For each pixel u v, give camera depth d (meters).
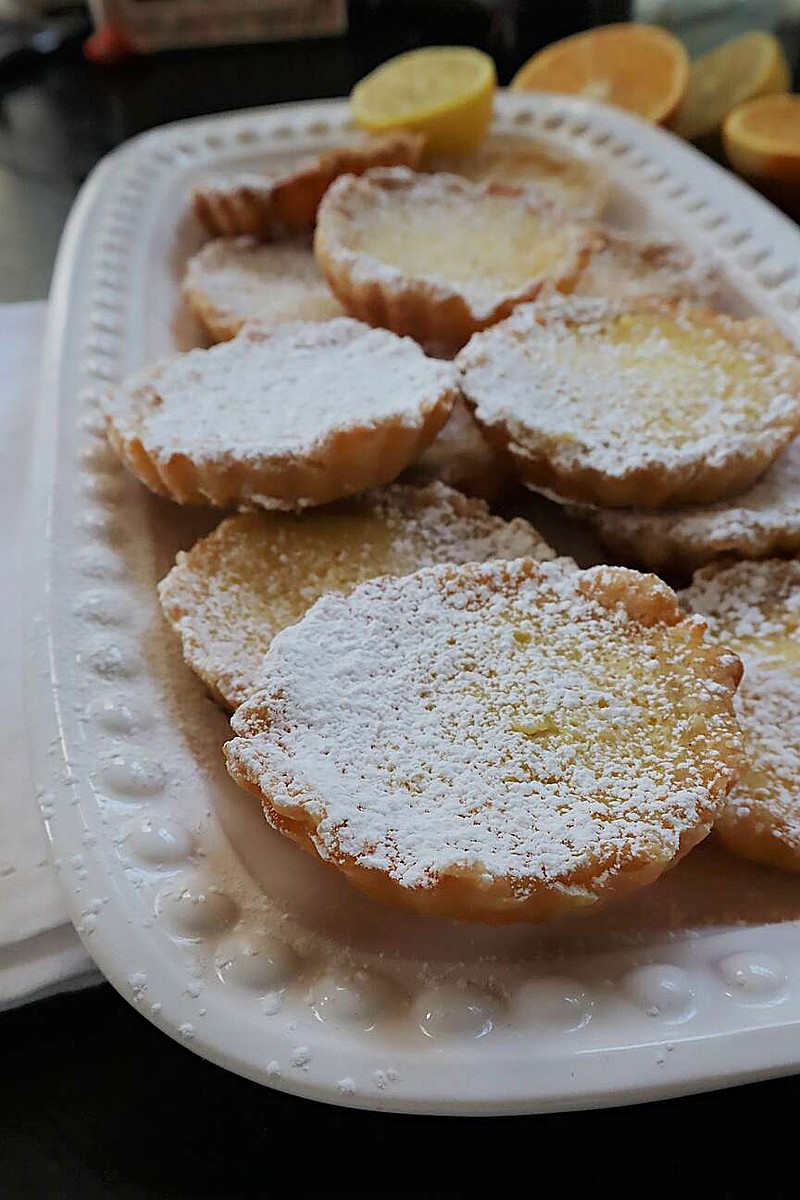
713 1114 0.30
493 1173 0.30
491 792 0.30
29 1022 0.31
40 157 0.59
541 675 0.32
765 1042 0.29
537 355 0.39
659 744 0.31
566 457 0.37
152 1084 0.31
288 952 0.30
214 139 0.52
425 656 0.32
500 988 0.30
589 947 0.31
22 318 0.47
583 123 0.51
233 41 0.65
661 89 0.56
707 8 0.64
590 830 0.30
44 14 0.68
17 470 0.42
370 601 0.33
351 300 0.43
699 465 0.37
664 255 0.45
